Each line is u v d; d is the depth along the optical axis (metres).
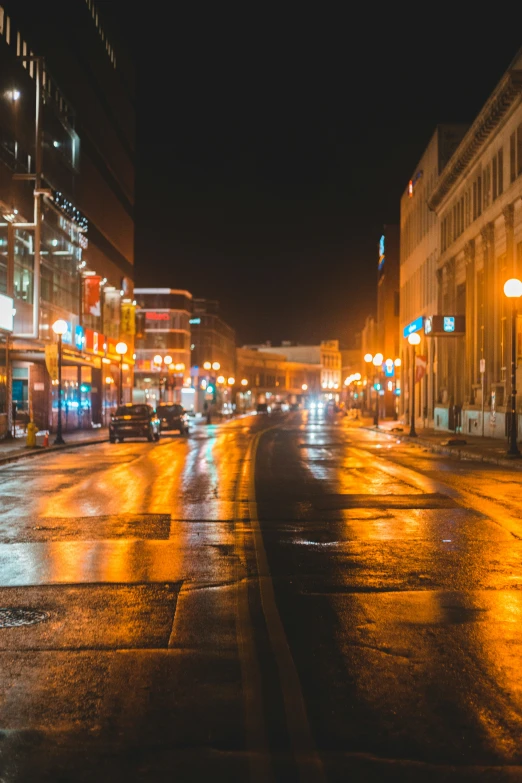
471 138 39.28
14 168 33.84
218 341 117.12
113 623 6.51
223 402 115.56
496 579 8.09
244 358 151.88
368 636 6.13
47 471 21.33
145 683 5.11
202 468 21.98
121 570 8.56
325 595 7.45
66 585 7.88
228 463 23.86
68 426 46.00
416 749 4.13
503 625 6.43
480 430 39.81
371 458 26.14
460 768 3.93
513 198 33.94
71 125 43.91
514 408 24.19
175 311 95.62
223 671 5.32
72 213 43.38
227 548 9.82
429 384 54.78
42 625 6.46
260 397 158.38
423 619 6.61
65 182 42.94
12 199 33.53
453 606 7.04
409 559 9.10
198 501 14.47
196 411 104.88
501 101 33.94
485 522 11.81
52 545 10.05
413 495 15.25
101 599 7.32
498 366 37.66
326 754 4.08
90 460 25.52
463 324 44.12
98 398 53.19
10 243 32.84
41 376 40.81
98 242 51.78
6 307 31.61
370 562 8.95
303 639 6.05
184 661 5.54
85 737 4.30
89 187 48.91
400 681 5.13
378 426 56.22
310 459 25.56
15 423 38.91
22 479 19.00
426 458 26.30
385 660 5.55
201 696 4.87
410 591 7.61
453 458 26.30
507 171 35.12
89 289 46.31
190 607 7.02
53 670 5.38
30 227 34.88
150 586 7.83
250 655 5.66
